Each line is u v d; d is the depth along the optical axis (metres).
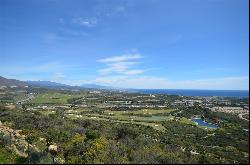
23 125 100.94
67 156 61.53
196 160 50.62
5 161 57.94
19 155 64.06
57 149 66.19
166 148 64.25
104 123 110.12
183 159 50.69
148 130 102.38
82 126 99.44
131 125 112.00
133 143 65.25
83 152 59.53
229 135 67.94
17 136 81.06
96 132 78.19
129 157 52.56
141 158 50.59
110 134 79.12
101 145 58.69
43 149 67.06
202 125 113.56
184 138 91.06
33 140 75.56
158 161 49.59
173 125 118.38
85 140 70.81
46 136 79.81
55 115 128.25
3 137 74.31
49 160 57.66
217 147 67.56
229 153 54.22
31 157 58.59
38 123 101.88
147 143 67.81
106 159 51.72
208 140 81.44
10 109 132.00
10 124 103.06
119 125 104.81
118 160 50.59
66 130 84.94
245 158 49.22
